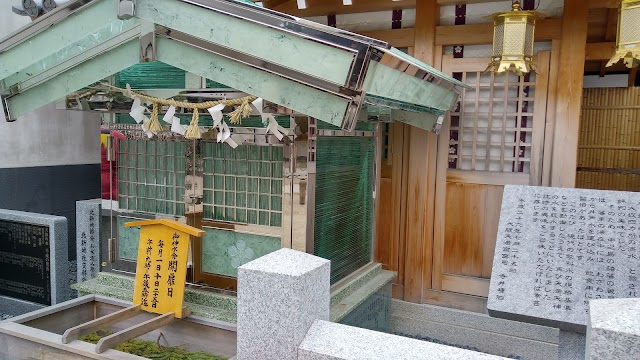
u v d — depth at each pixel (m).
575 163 4.34
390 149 5.12
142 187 4.24
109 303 3.99
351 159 4.18
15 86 3.76
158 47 3.24
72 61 3.53
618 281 3.52
